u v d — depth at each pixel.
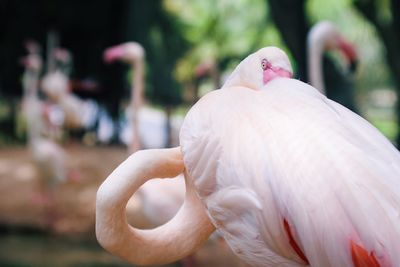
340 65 11.17
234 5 16.28
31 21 14.46
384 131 14.88
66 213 7.59
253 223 1.52
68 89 11.98
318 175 1.40
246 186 1.49
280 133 1.49
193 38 16.50
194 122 1.63
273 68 1.79
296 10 9.83
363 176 1.38
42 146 8.22
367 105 16.36
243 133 1.53
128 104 15.17
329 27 4.64
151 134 14.11
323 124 1.48
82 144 13.28
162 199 4.35
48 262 5.62
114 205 1.63
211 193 1.60
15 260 5.69
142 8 15.63
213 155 1.56
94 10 14.68
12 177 9.22
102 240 1.65
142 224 6.38
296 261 1.51
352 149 1.43
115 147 13.44
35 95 10.44
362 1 10.38
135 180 1.65
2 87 14.58
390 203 1.36
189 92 15.32
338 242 1.36
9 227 6.98
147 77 16.02
